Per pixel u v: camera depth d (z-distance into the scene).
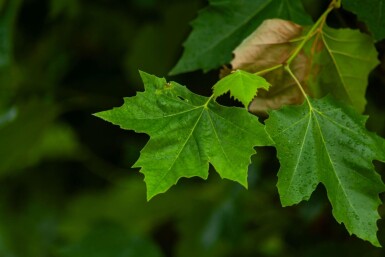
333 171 1.29
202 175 1.27
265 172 1.89
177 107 1.28
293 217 2.02
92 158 2.33
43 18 2.09
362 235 1.28
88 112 2.17
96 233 1.98
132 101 1.27
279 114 1.29
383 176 1.76
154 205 2.23
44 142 2.35
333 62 1.37
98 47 2.16
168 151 1.27
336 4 1.36
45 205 2.42
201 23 1.43
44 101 2.10
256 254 2.12
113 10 2.09
